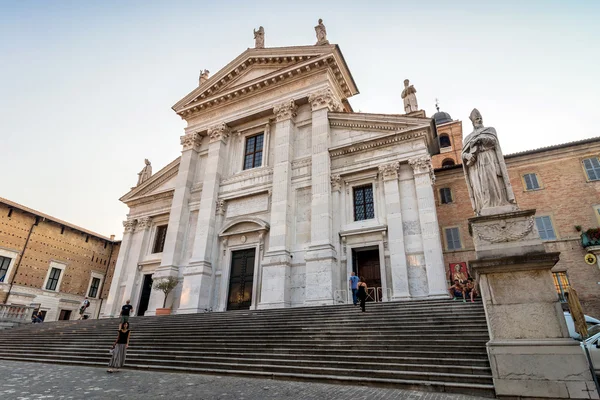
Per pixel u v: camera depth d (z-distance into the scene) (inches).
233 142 919.7
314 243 657.6
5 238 1050.7
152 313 770.2
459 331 324.8
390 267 615.8
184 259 823.7
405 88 781.3
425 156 653.3
